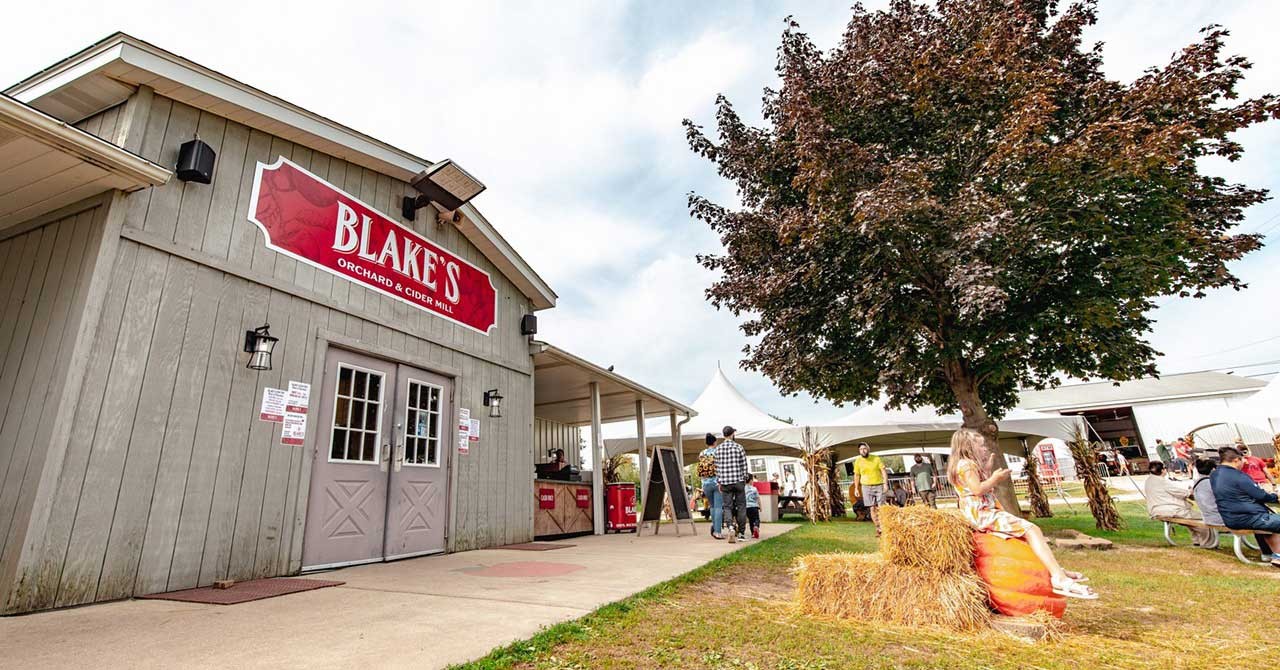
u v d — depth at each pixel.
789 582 4.57
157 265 4.18
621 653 2.52
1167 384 25.59
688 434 14.53
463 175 6.91
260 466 4.72
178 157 4.47
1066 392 27.69
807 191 7.98
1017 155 6.08
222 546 4.34
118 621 3.02
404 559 5.98
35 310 3.98
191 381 4.30
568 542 8.03
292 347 5.18
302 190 5.58
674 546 7.12
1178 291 6.89
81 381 3.61
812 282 8.02
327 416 5.48
